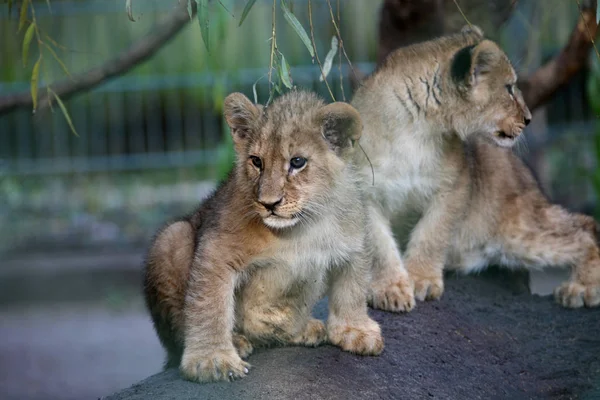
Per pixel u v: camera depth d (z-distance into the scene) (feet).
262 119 20.30
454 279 28.25
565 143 50.08
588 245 27.81
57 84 31.04
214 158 52.90
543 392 22.50
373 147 25.49
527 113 27.12
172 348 22.16
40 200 54.34
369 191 25.25
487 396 21.50
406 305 24.56
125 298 52.47
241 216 19.81
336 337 21.30
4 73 51.67
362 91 26.20
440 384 21.15
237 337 20.89
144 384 19.94
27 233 54.24
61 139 53.31
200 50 51.39
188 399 18.72
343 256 20.72
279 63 19.21
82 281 52.75
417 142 25.91
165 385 19.45
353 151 20.86
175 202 53.36
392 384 20.39
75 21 52.13
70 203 54.39
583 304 26.91
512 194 28.32
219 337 19.71
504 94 26.61
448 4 31.45
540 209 28.50
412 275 26.04
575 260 27.78
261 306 20.79
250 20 50.26
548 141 50.19
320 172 20.06
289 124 19.99
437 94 25.95
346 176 20.59
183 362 19.69
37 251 54.13
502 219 28.25
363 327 21.36
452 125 26.18
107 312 51.67
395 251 25.40
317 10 48.03
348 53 47.93
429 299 25.67
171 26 30.60
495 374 22.67
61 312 51.85
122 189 53.93
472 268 28.66
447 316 24.79
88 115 53.01
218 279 19.71
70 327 49.57
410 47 26.73
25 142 53.26
